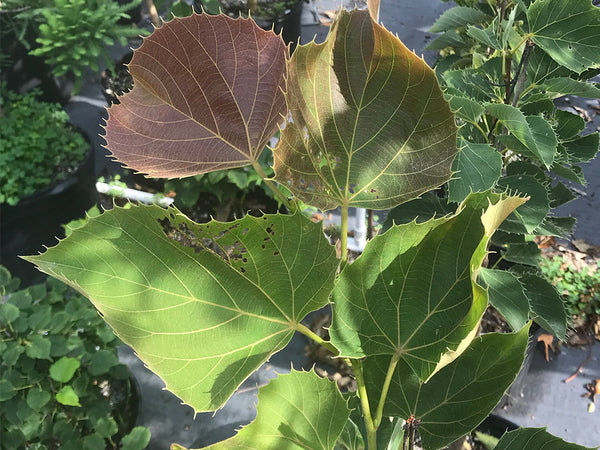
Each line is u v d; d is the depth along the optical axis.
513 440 0.25
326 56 0.19
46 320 0.83
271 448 0.21
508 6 0.69
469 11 0.75
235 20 0.20
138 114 0.21
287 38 1.58
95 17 1.22
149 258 0.19
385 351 0.22
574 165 0.76
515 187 0.55
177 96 0.21
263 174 0.21
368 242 0.21
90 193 1.25
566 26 0.51
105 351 0.84
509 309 0.56
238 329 0.20
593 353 1.07
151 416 0.99
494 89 0.61
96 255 0.18
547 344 1.07
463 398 0.25
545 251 1.21
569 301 1.11
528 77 0.61
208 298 0.20
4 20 1.34
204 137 0.22
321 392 0.21
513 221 0.62
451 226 0.20
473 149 0.48
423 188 0.21
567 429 0.98
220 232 0.19
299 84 0.19
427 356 0.22
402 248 0.21
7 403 0.79
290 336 0.21
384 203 0.21
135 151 0.22
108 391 0.92
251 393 1.01
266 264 0.20
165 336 0.19
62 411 0.83
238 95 0.22
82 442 0.77
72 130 1.29
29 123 1.23
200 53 0.21
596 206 1.33
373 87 0.19
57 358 0.84
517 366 0.24
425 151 0.20
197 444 0.96
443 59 0.83
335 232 1.11
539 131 0.53
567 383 1.03
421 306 0.22
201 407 0.20
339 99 0.19
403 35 1.77
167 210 0.18
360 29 0.18
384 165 0.20
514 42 0.57
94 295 0.18
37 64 1.49
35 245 1.17
